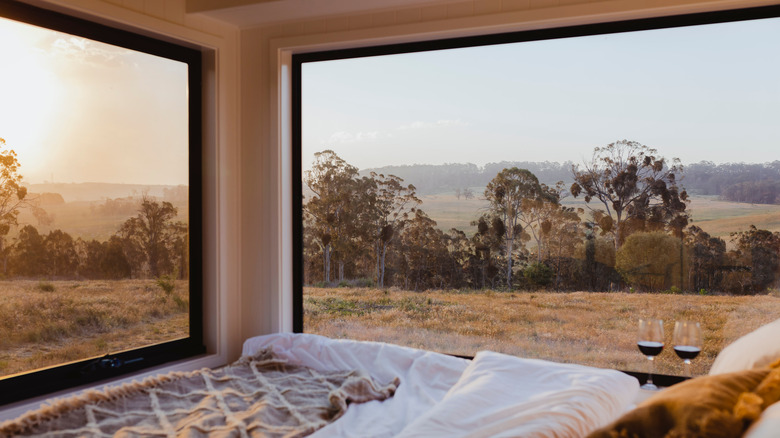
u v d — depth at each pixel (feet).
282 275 11.35
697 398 3.25
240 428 6.07
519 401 5.13
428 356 7.93
